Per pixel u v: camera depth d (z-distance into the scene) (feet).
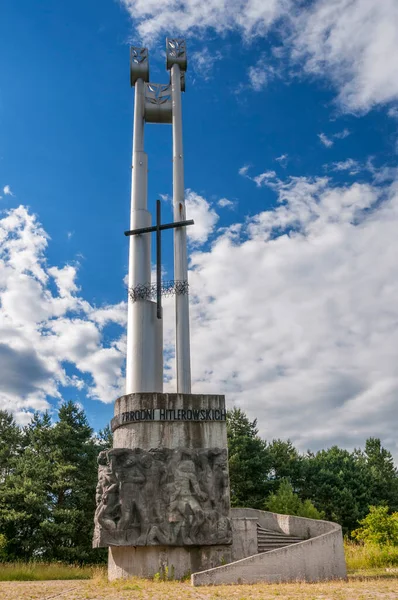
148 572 59.62
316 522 71.26
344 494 174.60
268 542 66.49
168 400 67.10
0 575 77.25
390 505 190.19
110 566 63.21
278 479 164.96
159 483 62.28
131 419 66.18
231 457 153.79
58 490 124.36
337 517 170.40
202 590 44.39
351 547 87.86
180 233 87.51
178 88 100.12
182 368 79.56
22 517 108.47
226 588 45.57
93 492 126.62
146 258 86.02
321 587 44.93
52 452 127.95
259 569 53.57
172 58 103.71
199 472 63.21
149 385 78.64
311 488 178.81
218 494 62.59
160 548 60.18
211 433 66.33
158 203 87.56
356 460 215.51
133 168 93.76
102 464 64.59
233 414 169.17
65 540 117.91
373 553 76.79
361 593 38.83
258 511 79.97
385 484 192.85
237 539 62.18
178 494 61.11
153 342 81.10
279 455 183.93
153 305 82.99
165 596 40.27
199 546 60.44
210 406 67.56
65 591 48.32
